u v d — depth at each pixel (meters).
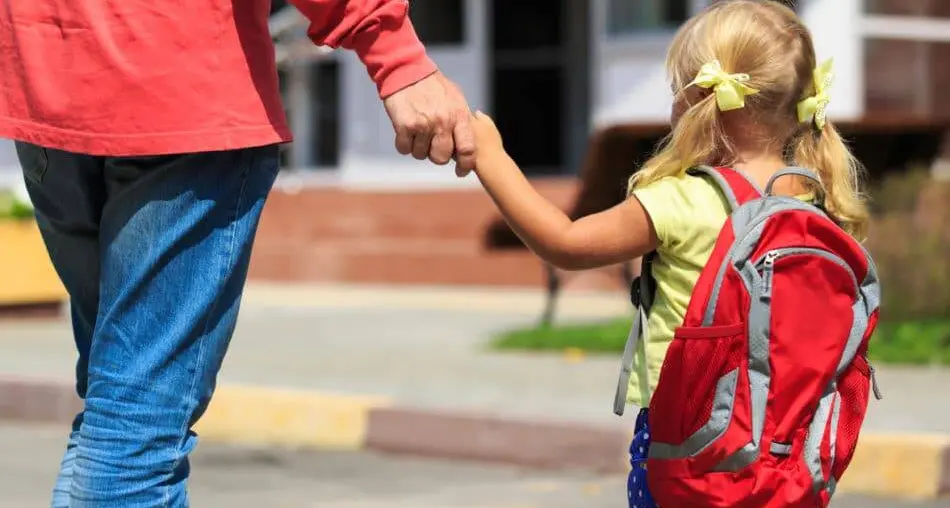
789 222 5.25
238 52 5.23
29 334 20.36
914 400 13.09
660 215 5.45
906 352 15.95
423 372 15.42
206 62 5.18
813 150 5.75
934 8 29.45
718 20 5.70
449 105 5.33
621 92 30.28
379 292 26.81
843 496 10.90
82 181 5.44
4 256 22.36
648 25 30.05
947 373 15.02
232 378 14.95
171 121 5.14
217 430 13.96
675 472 5.22
